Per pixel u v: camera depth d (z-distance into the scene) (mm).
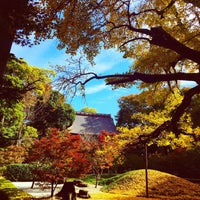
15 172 22406
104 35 6910
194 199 13180
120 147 8727
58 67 6090
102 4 6504
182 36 6898
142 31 5277
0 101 5926
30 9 4312
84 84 5730
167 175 16891
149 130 9352
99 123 39062
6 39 3152
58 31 6227
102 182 20250
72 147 12180
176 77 4902
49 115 29609
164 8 6359
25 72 16219
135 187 15539
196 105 18938
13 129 17172
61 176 11812
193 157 21500
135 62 7426
